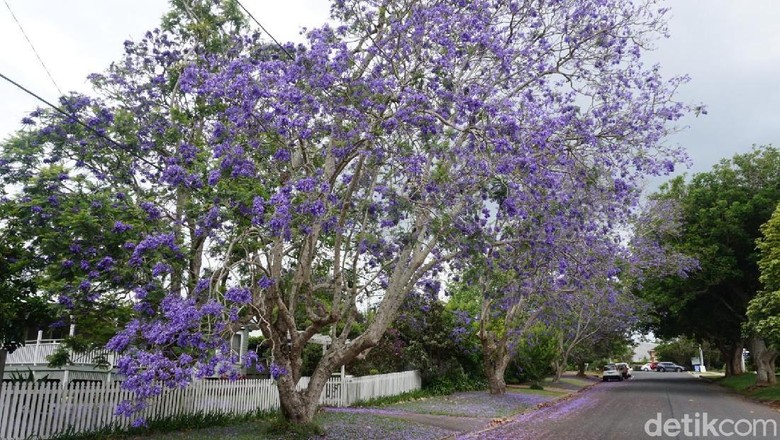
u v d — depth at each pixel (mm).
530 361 32406
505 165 10438
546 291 16844
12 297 11586
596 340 42500
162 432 11586
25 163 12617
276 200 8859
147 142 12922
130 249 10305
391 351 23984
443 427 14016
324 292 16438
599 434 13141
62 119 12461
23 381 11227
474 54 11734
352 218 12391
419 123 10367
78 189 12266
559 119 12227
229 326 8727
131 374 7148
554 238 12867
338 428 12297
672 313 33969
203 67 13047
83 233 11078
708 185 31109
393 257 13234
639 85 13312
